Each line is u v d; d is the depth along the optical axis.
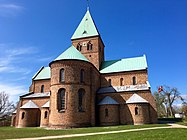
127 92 42.94
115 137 17.78
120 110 41.62
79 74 37.94
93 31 53.75
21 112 45.78
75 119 34.75
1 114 84.75
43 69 56.44
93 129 29.03
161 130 22.69
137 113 39.38
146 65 47.25
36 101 48.22
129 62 50.50
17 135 23.33
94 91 41.97
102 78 49.19
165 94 79.38
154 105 40.56
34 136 22.08
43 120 42.97
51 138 19.92
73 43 54.59
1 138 20.55
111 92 43.69
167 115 77.88
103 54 58.88
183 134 17.75
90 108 38.06
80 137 19.70
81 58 39.94
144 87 43.47
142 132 21.50
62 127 33.88
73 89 36.34
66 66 37.50
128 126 32.59
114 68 50.12
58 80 37.03
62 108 35.81
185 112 43.00
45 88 51.12
